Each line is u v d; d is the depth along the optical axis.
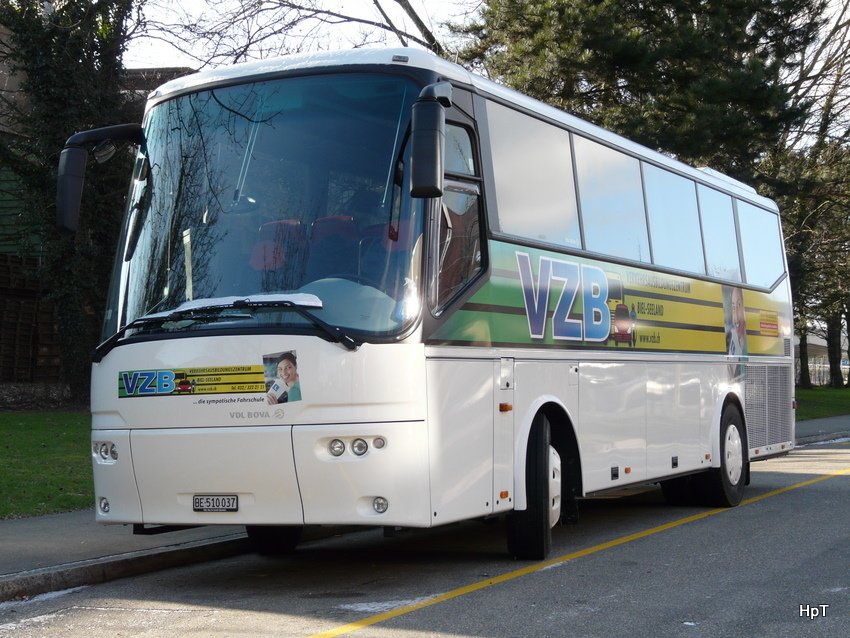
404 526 7.26
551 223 9.47
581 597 7.52
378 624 6.72
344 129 7.74
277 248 7.56
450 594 7.66
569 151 10.05
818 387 68.12
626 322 10.73
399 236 7.38
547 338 9.10
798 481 15.91
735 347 13.77
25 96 26.62
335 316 7.25
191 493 7.50
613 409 10.28
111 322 8.02
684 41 26.62
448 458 7.52
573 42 25.92
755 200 15.42
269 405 7.25
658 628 6.55
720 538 10.37
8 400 25.83
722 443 12.96
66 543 9.59
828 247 42.56
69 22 24.31
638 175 11.54
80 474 13.64
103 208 24.89
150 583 8.50
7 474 13.31
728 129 26.89
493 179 8.60
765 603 7.27
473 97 8.51
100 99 25.00
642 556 9.33
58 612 7.40
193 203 7.96
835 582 7.99
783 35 30.05
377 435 7.11
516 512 8.94
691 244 12.76
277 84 8.06
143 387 7.65
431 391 7.37
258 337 7.31
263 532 9.81
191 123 8.24
